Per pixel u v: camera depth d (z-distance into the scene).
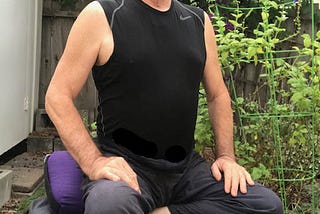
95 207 1.87
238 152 3.05
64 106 2.12
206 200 2.21
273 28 3.00
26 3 4.97
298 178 3.27
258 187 2.22
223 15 4.98
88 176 2.09
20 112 4.96
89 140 2.13
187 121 2.27
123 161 2.06
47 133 5.36
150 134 2.19
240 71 4.98
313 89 2.94
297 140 3.10
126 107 2.17
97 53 2.16
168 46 2.22
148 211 2.10
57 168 2.39
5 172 3.88
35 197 3.85
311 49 3.09
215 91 2.48
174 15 2.29
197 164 2.36
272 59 3.03
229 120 2.48
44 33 5.67
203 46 2.38
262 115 3.15
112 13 2.17
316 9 5.06
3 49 4.30
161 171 2.21
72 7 5.62
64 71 2.16
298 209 3.24
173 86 2.20
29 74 5.25
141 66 2.15
